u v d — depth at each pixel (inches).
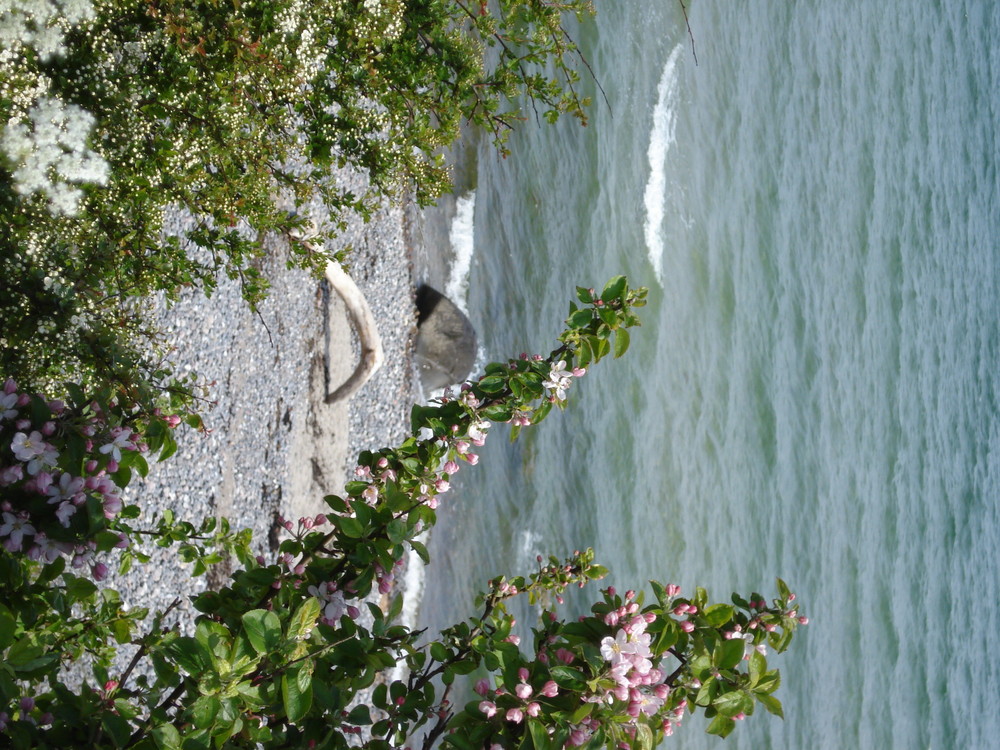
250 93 441.1
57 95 371.9
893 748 1373.0
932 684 1459.2
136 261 439.2
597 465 1072.2
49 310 389.7
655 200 1204.5
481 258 1009.5
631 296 320.5
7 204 376.2
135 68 402.6
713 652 266.4
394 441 913.5
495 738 248.7
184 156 431.2
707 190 1269.7
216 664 226.7
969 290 1720.0
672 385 1179.3
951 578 1546.5
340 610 276.7
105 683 269.3
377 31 461.4
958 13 1834.4
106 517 265.1
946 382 1622.8
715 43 1304.1
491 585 334.0
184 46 402.0
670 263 1203.9
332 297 839.1
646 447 1131.3
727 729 261.3
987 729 1533.0
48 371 389.1
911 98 1686.8
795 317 1371.8
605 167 1144.2
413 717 279.9
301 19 431.8
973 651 1549.0
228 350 709.9
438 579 912.3
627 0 1176.8
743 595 1218.6
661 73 1225.4
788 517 1299.2
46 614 297.0
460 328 947.3
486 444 960.9
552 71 1064.8
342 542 285.3
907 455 1515.7
